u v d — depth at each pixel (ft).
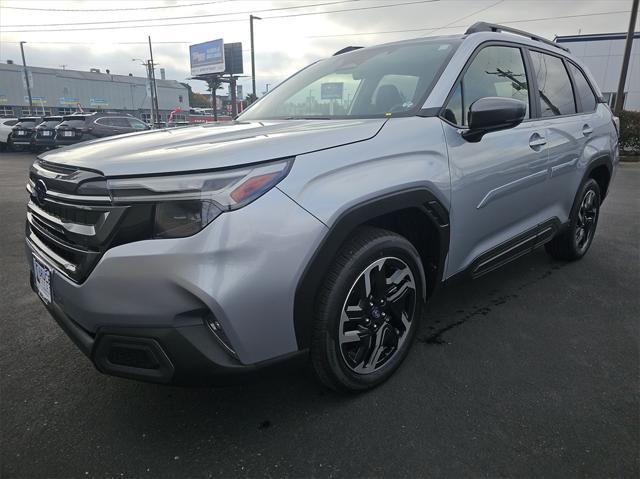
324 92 10.30
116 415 7.42
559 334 9.91
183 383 6.05
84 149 7.13
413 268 8.04
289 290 6.16
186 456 6.52
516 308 11.21
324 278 6.88
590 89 14.25
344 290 6.91
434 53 9.59
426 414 7.32
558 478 6.06
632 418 7.20
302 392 7.93
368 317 7.42
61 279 6.49
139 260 5.74
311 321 6.70
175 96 277.23
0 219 21.65
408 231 8.54
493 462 6.34
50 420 7.29
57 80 229.45
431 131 8.11
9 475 6.16
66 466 6.33
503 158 9.46
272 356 6.31
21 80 219.61
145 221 5.81
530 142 10.34
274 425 7.13
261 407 7.55
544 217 11.59
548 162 11.05
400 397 7.75
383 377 7.97
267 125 8.34
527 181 10.36
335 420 7.22
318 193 6.40
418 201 7.60
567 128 11.91
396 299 7.89
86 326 6.29
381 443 6.72
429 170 7.80
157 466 6.34
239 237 5.77
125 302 5.86
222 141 6.74
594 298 11.80
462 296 11.95
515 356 9.03
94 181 6.03
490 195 9.25
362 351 7.57
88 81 239.91
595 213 14.58
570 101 12.86
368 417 7.27
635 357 9.01
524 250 11.14
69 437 6.91
